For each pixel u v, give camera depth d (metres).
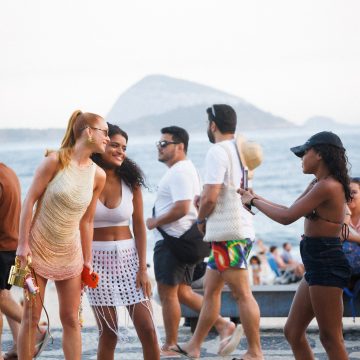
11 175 8.27
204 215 8.28
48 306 15.77
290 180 70.69
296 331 6.98
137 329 7.36
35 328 6.98
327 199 6.64
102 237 7.38
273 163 77.25
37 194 6.82
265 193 68.94
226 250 8.19
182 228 9.09
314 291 6.66
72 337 7.06
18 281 6.80
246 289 8.22
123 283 7.38
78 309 7.12
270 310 9.98
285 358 8.76
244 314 8.16
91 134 6.85
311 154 6.75
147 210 49.16
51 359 8.84
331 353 6.66
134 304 7.35
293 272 23.22
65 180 6.78
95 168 6.99
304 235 6.81
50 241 6.87
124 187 7.42
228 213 8.18
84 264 7.13
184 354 8.74
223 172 8.18
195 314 10.06
